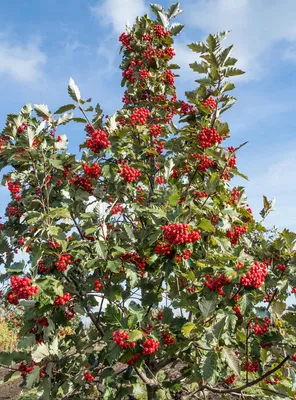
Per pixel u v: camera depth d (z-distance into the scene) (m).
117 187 1.54
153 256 1.42
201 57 1.49
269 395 1.56
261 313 1.42
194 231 1.33
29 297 1.29
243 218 1.79
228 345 1.49
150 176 1.72
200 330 1.32
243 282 1.28
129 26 1.89
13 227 1.62
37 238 1.42
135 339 1.25
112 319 1.38
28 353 1.50
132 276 1.36
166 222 1.41
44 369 1.47
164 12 1.92
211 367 1.28
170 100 1.89
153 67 1.88
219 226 1.57
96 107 1.55
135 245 1.47
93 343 1.53
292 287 1.56
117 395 1.50
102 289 1.44
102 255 1.34
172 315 1.46
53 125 1.64
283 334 1.42
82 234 1.59
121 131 1.50
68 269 1.44
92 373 1.55
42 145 1.51
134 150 1.66
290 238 1.54
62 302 1.34
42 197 1.46
